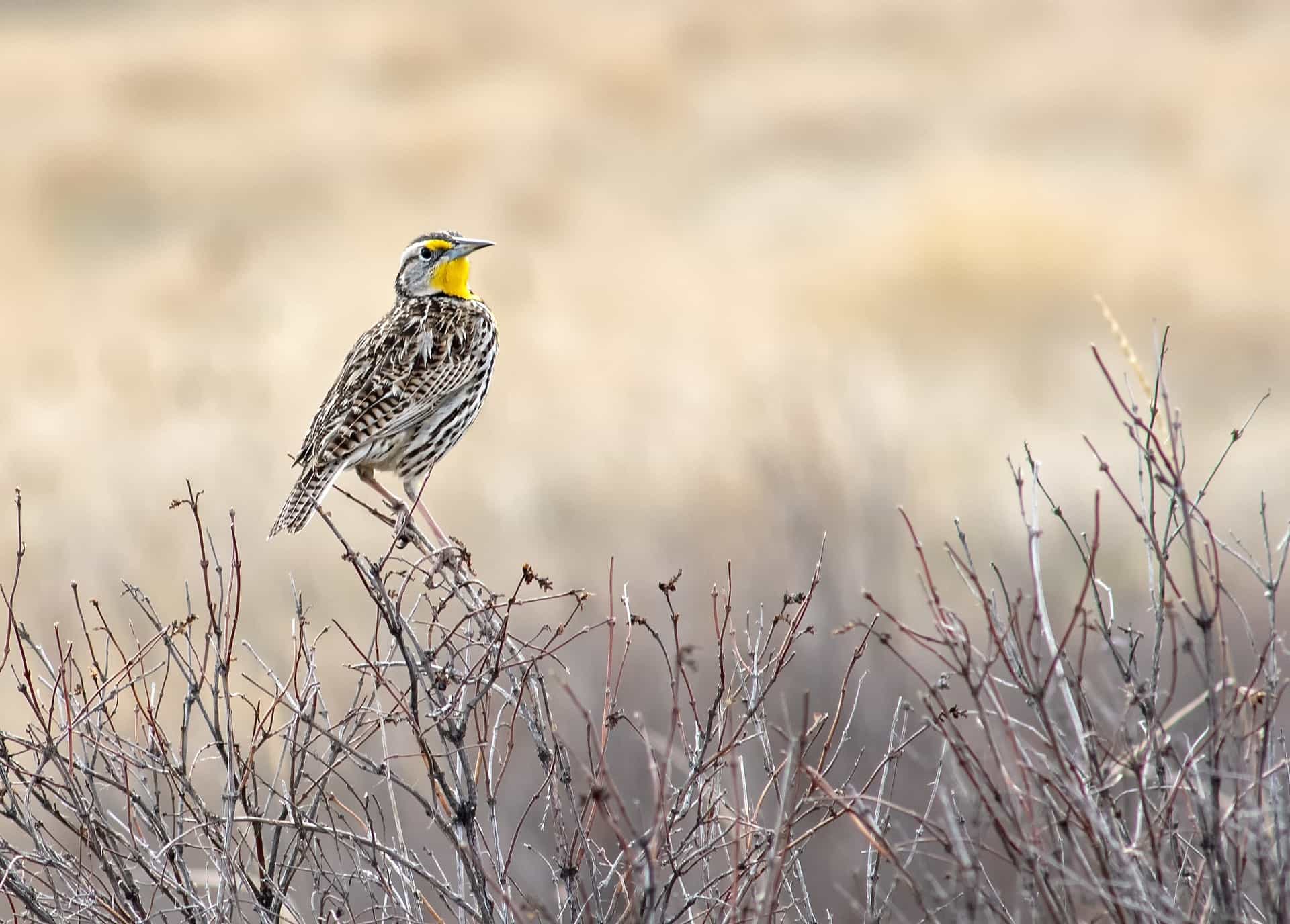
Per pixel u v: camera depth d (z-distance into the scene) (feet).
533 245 98.99
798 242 93.86
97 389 57.82
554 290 80.59
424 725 24.85
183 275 78.07
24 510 46.83
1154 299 71.51
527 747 29.30
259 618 36.50
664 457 51.31
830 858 23.89
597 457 52.08
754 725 23.72
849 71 148.77
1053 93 129.70
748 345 68.74
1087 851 17.34
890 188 107.96
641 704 31.99
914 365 65.98
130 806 18.89
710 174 119.65
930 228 78.43
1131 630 19.16
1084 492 48.42
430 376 28.48
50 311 81.56
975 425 57.00
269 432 54.49
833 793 16.83
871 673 31.22
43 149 125.59
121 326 72.02
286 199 116.47
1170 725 16.61
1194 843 17.76
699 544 43.09
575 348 69.36
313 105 147.74
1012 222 76.95
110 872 18.66
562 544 46.21
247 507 47.29
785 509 39.52
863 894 22.45
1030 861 15.84
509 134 129.80
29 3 215.31
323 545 44.86
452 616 25.36
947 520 46.14
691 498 47.60
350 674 31.07
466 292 30.55
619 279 84.79
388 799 25.45
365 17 183.01
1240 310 68.74
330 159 124.67
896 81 141.79
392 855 18.08
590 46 160.66
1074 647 30.78
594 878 18.30
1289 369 64.13
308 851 19.19
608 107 139.85
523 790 28.09
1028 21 165.58
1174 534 17.89
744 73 154.61
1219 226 83.76
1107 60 140.36
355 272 88.02
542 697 19.21
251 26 180.65
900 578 39.32
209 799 25.23
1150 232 81.05
